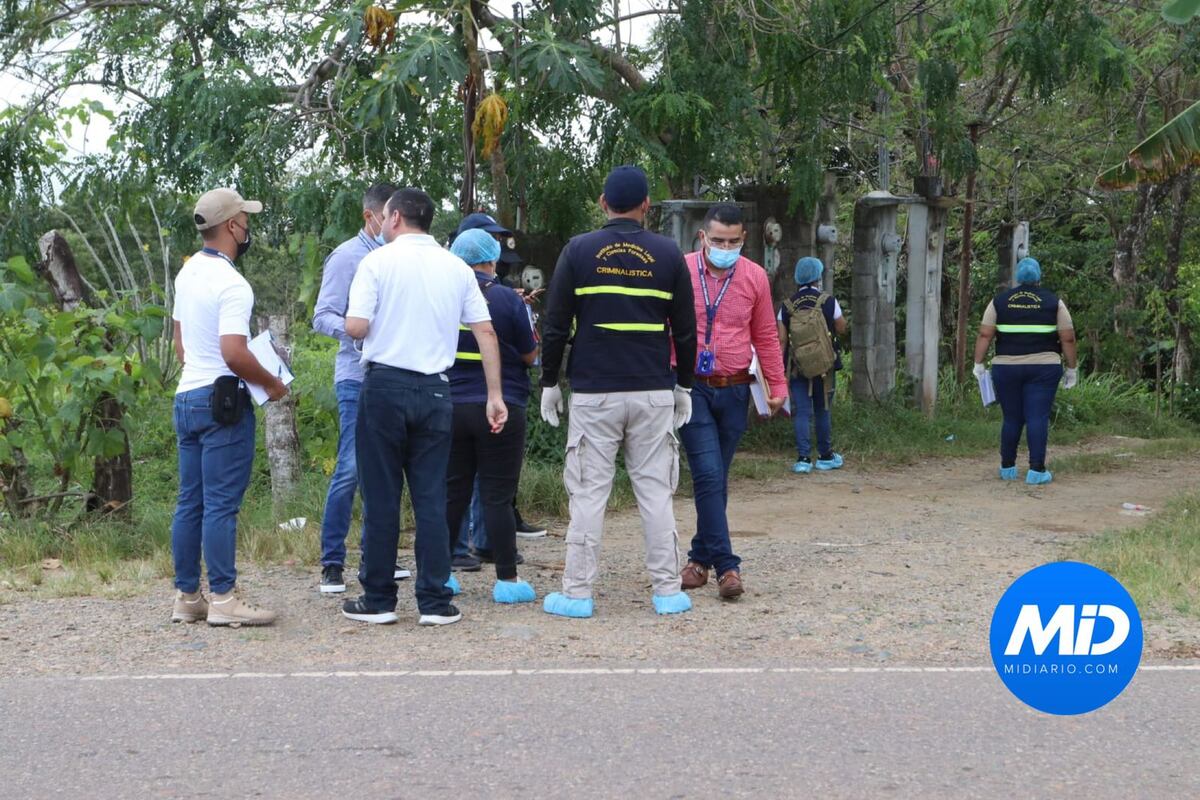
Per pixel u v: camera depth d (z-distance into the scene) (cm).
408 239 584
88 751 414
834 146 1662
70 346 797
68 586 675
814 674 502
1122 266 2122
